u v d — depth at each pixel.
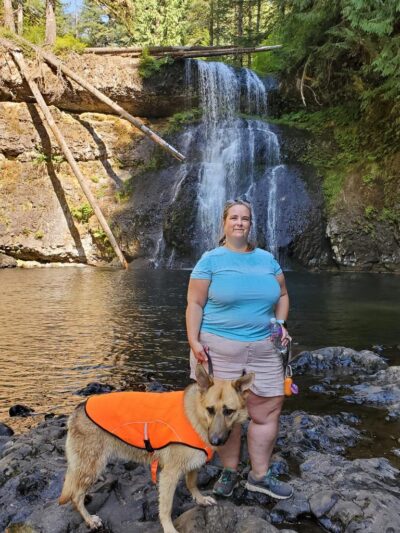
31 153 20.39
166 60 21.83
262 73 24.86
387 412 5.02
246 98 23.89
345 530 2.97
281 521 3.14
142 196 20.30
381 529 2.90
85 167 21.05
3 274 16.67
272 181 19.88
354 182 18.64
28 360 6.81
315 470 3.68
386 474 3.63
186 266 19.31
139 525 2.99
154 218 19.62
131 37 38.28
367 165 18.61
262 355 3.27
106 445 2.98
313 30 18.89
